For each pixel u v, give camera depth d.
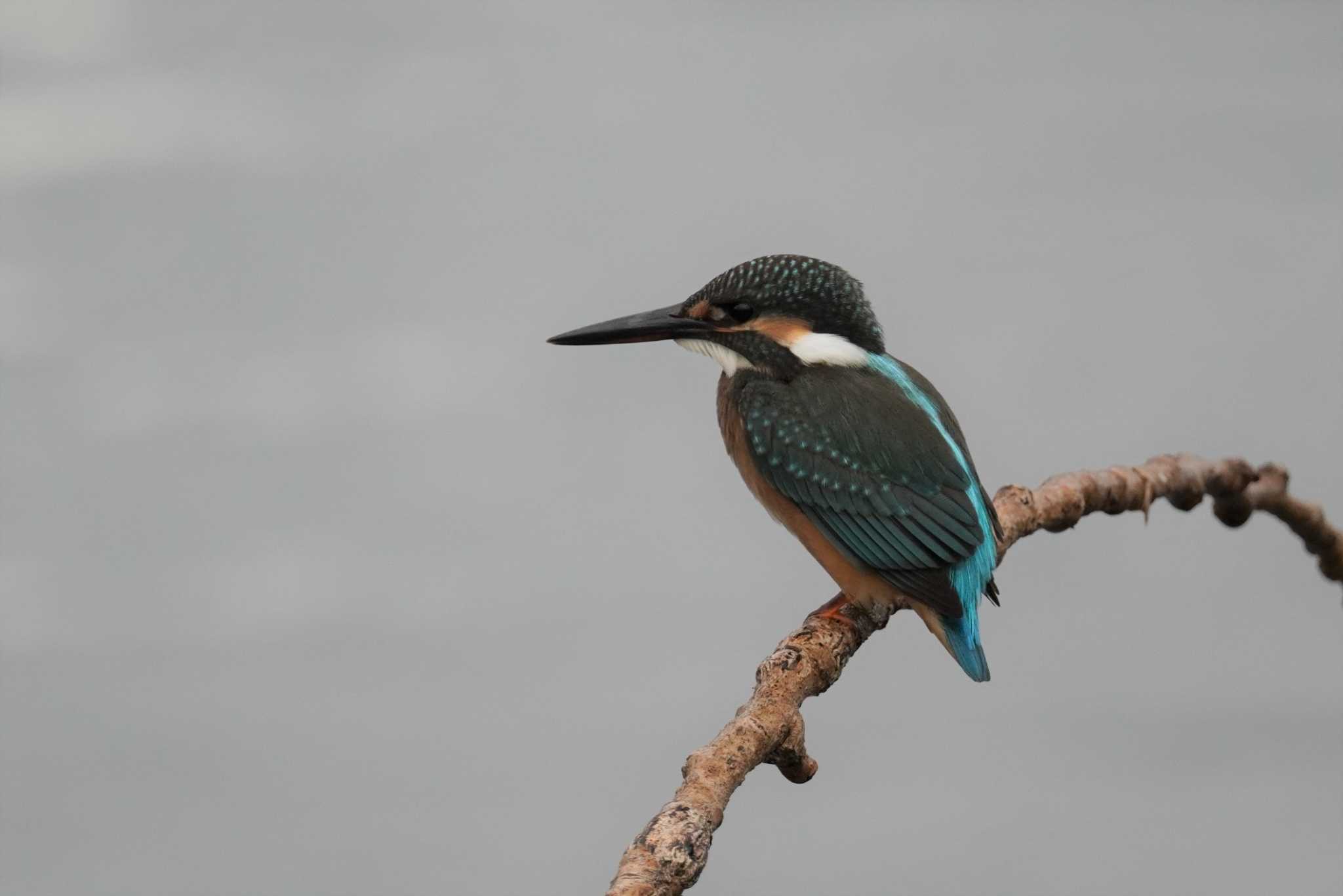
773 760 5.42
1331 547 5.55
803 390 5.55
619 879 5.36
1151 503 5.53
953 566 5.52
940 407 5.55
